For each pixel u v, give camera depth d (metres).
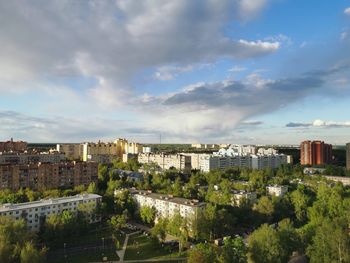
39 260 182.00
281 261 179.00
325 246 179.75
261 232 189.88
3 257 175.62
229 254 170.25
